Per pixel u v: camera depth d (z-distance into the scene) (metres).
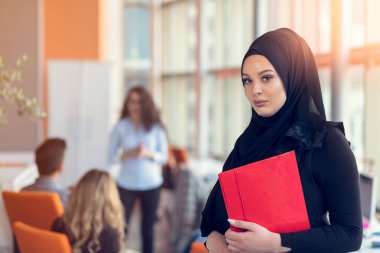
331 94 4.13
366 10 3.90
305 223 1.26
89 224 2.53
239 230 1.27
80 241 2.51
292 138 1.31
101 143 6.29
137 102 4.44
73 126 6.23
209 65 7.05
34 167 4.39
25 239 2.45
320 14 4.50
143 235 4.49
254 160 1.37
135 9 8.56
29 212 3.01
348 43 4.07
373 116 3.94
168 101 8.36
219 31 6.88
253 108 1.38
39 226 3.01
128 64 8.59
